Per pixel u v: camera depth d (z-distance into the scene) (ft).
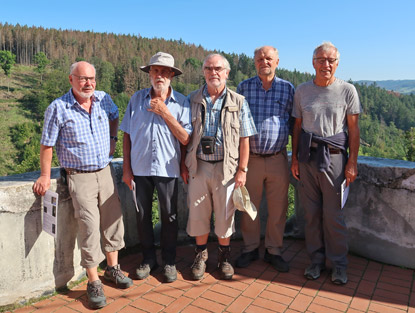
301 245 11.02
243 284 8.46
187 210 11.09
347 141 8.42
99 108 7.75
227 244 8.84
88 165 7.56
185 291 8.10
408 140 273.95
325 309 7.37
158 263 9.62
